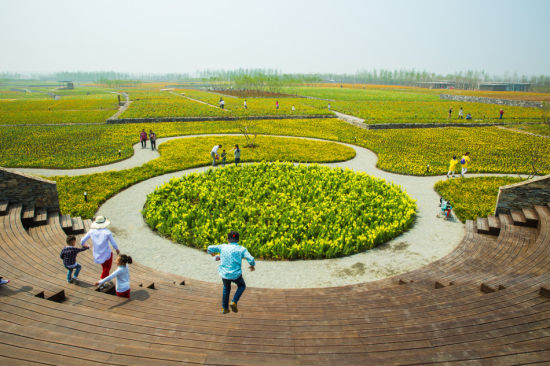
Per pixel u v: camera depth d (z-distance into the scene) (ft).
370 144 110.83
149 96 307.99
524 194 47.91
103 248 29.22
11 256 32.96
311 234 46.73
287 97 297.74
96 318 21.30
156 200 56.59
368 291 30.48
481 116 177.78
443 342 18.67
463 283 31.12
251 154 94.43
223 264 23.52
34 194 45.57
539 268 32.04
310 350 18.30
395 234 48.93
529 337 18.80
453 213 57.47
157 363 16.52
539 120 159.02
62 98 327.06
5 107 212.64
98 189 64.49
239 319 22.81
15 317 20.74
